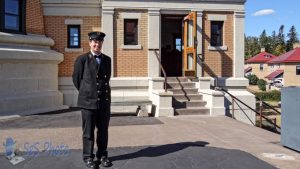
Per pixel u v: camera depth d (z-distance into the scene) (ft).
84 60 22.61
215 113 44.96
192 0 51.67
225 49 52.49
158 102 44.45
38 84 48.88
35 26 50.62
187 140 30.25
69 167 22.30
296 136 26.76
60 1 53.72
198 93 49.29
